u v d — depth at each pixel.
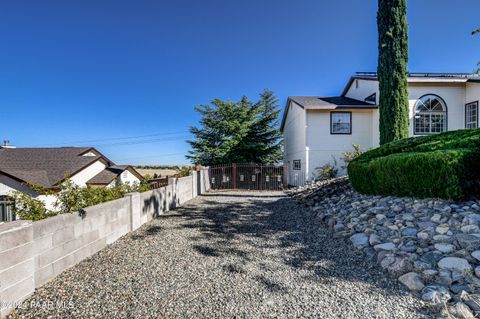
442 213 4.28
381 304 2.55
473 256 3.04
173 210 7.93
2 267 2.44
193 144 19.55
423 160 5.02
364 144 13.49
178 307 2.56
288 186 15.19
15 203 4.44
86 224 3.98
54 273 3.25
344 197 7.45
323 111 13.55
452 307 2.36
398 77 9.81
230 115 19.89
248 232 5.34
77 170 14.66
